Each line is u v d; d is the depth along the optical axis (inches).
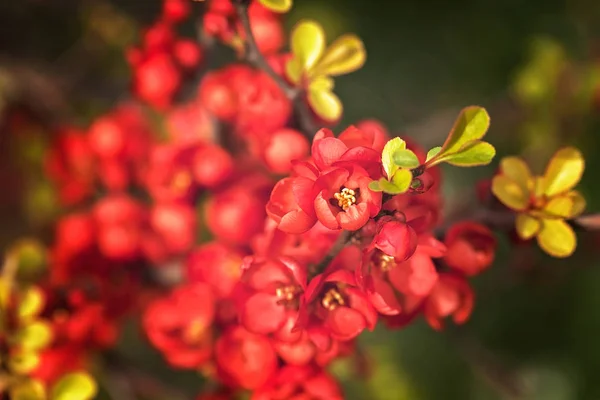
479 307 34.6
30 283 22.5
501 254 33.3
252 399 19.1
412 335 35.5
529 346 34.8
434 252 17.7
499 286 32.7
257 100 20.4
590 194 31.6
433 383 34.9
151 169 24.0
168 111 24.2
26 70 30.3
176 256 24.5
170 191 22.8
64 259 24.1
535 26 37.3
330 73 19.6
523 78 29.5
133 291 24.4
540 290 33.8
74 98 31.0
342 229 17.1
